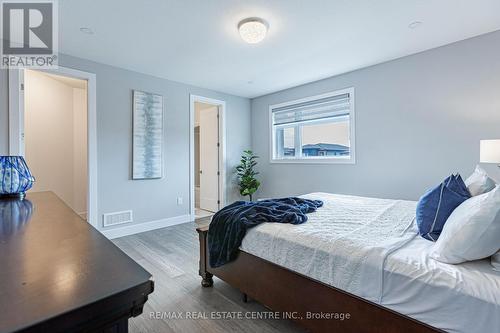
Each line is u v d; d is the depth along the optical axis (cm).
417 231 161
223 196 502
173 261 271
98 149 340
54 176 433
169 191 417
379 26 254
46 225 95
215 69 370
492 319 90
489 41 268
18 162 169
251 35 246
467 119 283
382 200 268
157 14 231
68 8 221
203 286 217
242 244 186
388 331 115
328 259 138
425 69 310
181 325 167
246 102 537
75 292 45
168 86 414
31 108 403
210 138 527
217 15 233
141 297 48
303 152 455
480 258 110
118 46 295
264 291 171
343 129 399
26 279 50
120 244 325
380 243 136
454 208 143
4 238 78
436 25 253
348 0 213
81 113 470
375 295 119
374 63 348
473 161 280
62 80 432
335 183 403
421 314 106
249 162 525
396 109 335
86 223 98
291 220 182
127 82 368
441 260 115
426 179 313
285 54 319
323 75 397
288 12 229
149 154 390
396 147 336
